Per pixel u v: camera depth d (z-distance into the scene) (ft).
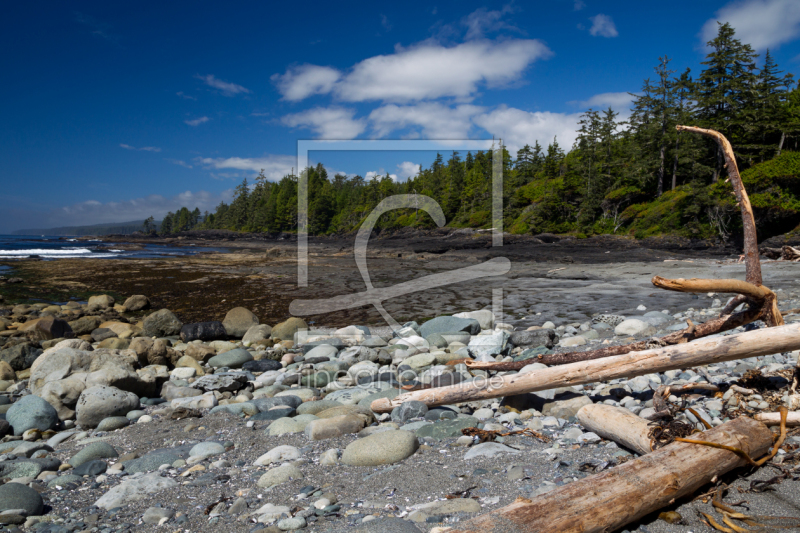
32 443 13.74
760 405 11.28
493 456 10.70
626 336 24.31
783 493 7.89
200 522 8.79
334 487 9.88
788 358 15.01
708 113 131.13
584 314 34.27
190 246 209.56
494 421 13.53
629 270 66.39
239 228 295.48
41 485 10.97
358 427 13.71
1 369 22.70
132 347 24.30
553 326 29.50
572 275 61.57
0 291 55.11
